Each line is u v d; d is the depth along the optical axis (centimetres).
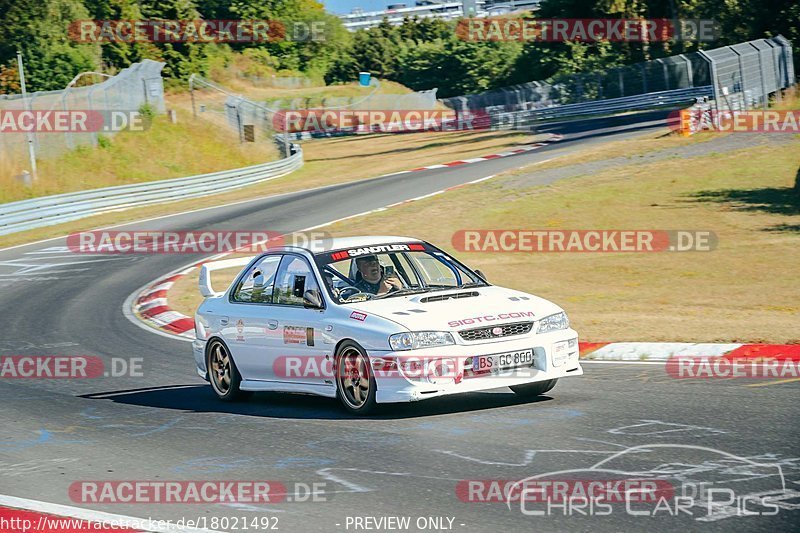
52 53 9156
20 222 4538
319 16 16212
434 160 6588
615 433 1049
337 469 977
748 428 1036
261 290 1417
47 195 5416
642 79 9819
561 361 1223
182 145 6756
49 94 6069
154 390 1583
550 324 1233
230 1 14000
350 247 1383
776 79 6788
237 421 1275
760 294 2192
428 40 18462
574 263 2808
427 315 1200
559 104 10212
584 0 11481
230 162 6944
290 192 5441
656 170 4394
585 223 3419
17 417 1398
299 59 15025
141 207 5269
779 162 4278
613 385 1346
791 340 1558
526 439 1048
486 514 800
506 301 1265
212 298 1527
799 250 2692
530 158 5741
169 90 10288
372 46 16262
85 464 1078
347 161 7438
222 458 1062
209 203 5206
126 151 6316
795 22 8612
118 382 1670
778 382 1291
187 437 1191
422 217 3791
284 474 973
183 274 3133
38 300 2838
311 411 1311
